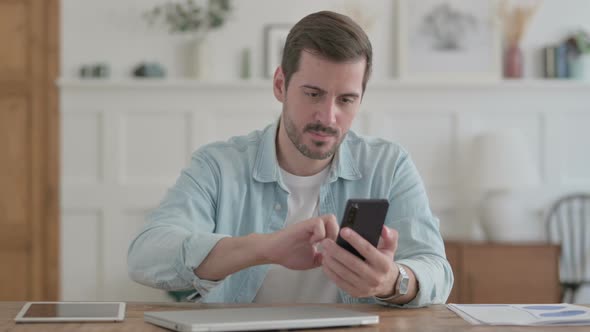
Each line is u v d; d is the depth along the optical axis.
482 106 4.37
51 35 4.34
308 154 1.57
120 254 4.34
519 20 4.33
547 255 3.92
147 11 4.34
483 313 1.33
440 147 4.37
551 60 4.35
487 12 4.35
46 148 4.35
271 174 1.76
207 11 4.31
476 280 3.90
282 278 1.73
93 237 4.34
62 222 4.34
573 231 4.36
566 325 1.25
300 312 1.28
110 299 4.32
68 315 1.29
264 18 4.36
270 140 1.77
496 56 4.34
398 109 4.36
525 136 4.39
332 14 1.53
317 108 1.52
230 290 1.71
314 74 1.50
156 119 4.34
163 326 1.20
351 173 1.78
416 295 1.43
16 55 4.36
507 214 4.09
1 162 4.35
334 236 1.35
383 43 4.36
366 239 1.32
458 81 4.32
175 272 1.46
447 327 1.22
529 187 4.16
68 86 4.32
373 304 1.47
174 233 1.52
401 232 1.71
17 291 4.34
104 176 4.33
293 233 1.34
